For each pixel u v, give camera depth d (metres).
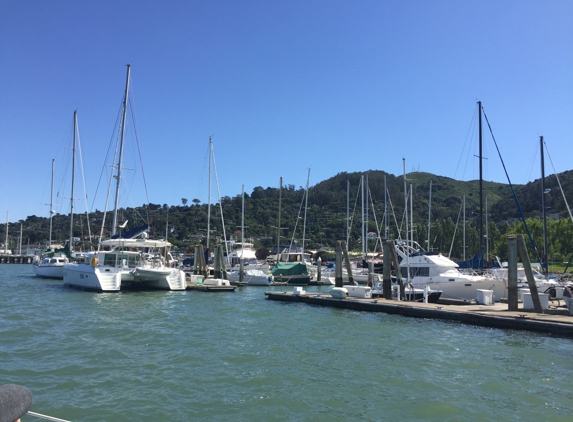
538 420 9.72
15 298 28.86
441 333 19.28
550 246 56.50
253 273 48.44
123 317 21.92
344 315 24.50
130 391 11.06
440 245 76.88
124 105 37.81
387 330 19.78
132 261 35.44
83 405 10.07
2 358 13.69
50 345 15.52
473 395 11.22
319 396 10.96
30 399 3.37
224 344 16.28
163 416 9.59
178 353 14.79
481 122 36.09
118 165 37.25
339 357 14.69
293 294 31.45
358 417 9.74
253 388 11.48
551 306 24.11
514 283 22.98
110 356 14.23
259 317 23.23
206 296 33.19
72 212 52.47
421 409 10.22
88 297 29.86
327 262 69.75
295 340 17.22
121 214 46.09
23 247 130.75
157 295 32.28
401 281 28.59
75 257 50.00
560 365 14.07
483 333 19.39
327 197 151.00
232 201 136.62
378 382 12.10
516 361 14.53
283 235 116.75
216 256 44.12
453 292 29.58
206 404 10.34
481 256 34.66
